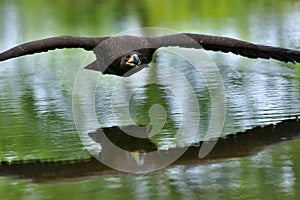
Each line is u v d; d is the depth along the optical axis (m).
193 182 31.66
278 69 52.06
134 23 82.62
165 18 86.31
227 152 35.75
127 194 30.41
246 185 31.09
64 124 40.25
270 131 38.31
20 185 31.89
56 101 45.31
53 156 35.28
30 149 36.38
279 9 90.06
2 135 38.38
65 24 84.12
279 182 31.33
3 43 70.69
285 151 35.47
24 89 48.62
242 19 82.12
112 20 85.69
